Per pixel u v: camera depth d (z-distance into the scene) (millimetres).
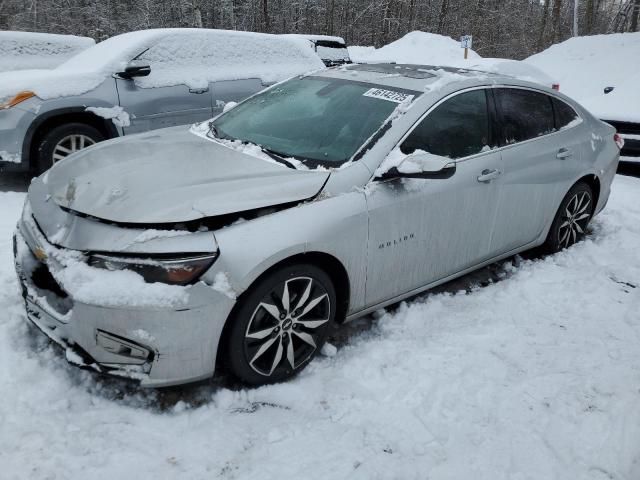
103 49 6129
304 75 3953
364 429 2467
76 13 30688
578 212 4477
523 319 3479
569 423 2588
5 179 5793
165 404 2516
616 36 18844
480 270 4184
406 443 2404
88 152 3135
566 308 3631
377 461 2299
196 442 2314
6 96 5141
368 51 23594
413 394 2709
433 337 3201
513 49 40469
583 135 4328
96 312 2242
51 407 2410
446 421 2553
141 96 5832
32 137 5254
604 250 4523
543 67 19047
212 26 32406
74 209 2443
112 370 2346
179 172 2703
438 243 3260
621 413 2662
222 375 2734
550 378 2902
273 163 2912
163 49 6117
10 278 3455
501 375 2895
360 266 2855
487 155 3469
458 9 39125
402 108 3145
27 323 2971
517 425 2557
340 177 2793
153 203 2393
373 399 2656
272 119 3465
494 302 3680
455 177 3236
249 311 2455
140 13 30781
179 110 6117
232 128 3527
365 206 2793
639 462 2383
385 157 2945
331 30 35031
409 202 2984
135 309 2211
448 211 3225
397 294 3193
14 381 2527
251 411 2529
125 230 2293
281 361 2701
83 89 5500
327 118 3273
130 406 2482
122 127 5734
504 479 2262
